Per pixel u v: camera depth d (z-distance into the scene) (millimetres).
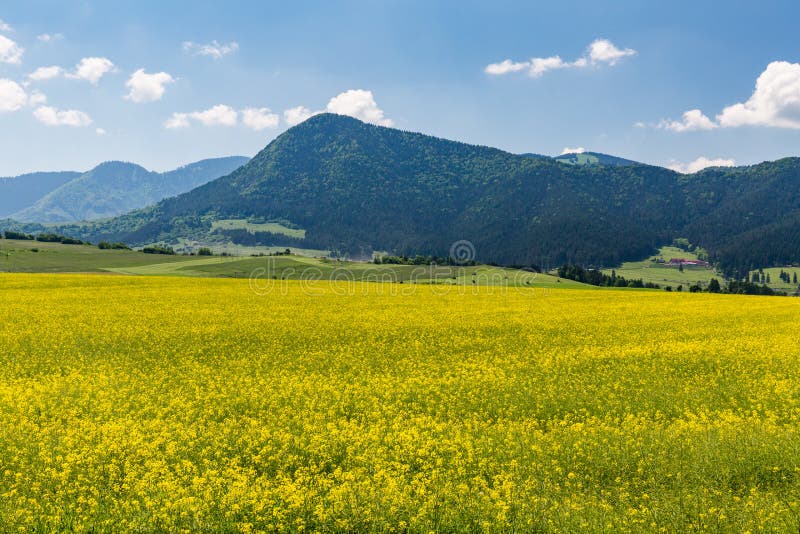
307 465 9922
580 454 10055
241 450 10406
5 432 10773
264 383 15883
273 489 8500
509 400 14438
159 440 10547
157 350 21234
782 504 8016
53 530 7371
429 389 15414
